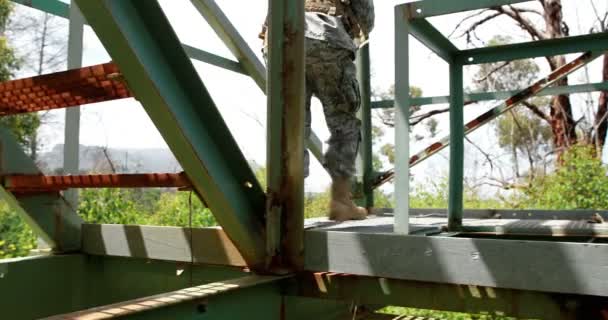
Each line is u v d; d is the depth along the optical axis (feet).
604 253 4.39
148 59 4.87
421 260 5.29
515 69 49.90
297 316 7.29
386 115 47.26
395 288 5.54
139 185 5.97
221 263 6.81
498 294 5.00
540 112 44.27
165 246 7.45
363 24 8.63
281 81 5.92
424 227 7.25
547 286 4.65
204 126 5.53
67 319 3.80
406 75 5.81
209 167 5.44
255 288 5.46
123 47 4.64
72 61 8.45
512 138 57.31
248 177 5.94
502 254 4.88
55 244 8.17
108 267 8.47
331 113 8.52
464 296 5.19
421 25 6.49
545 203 28.43
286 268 5.94
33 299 7.66
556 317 4.73
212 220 20.38
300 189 5.96
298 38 5.88
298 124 5.90
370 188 12.66
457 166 8.14
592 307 4.58
